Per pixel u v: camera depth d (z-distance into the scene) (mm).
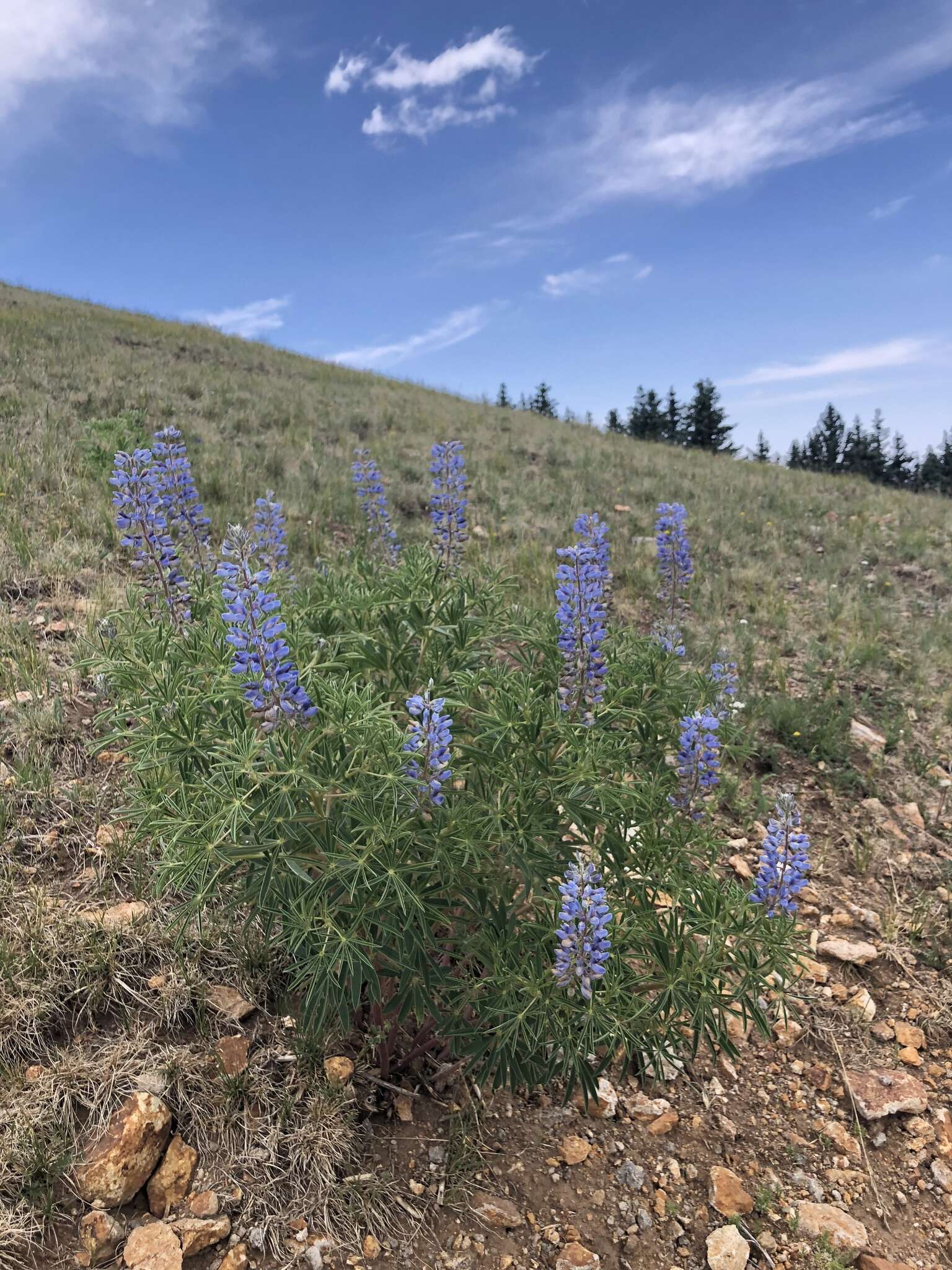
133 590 3576
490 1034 2660
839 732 5598
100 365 12148
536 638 3395
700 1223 2805
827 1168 3055
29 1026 2689
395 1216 2625
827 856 4613
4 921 2965
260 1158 2607
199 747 2709
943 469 44625
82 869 3291
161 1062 2729
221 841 2469
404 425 13773
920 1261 2766
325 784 2410
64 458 7492
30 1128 2414
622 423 49750
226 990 3012
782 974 2730
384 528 5734
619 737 3117
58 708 3938
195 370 14086
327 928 2422
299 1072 2854
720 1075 3393
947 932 4102
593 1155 3002
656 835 3049
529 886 2648
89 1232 2285
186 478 4230
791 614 7805
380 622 3426
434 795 2461
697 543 9484
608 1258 2664
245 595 2363
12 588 5145
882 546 10359
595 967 2400
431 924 2717
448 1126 2990
